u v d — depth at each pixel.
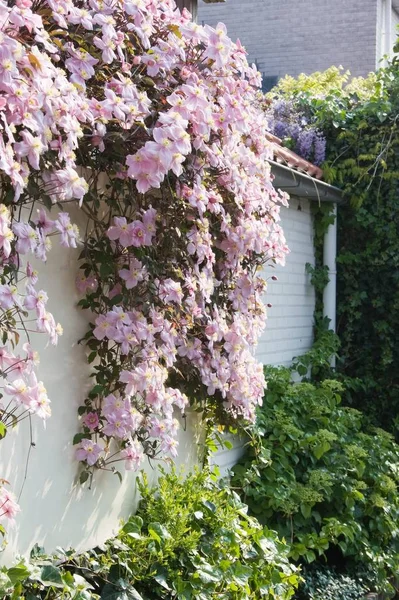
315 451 5.49
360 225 7.77
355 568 5.34
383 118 7.61
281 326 6.94
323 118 7.88
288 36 13.38
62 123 2.69
